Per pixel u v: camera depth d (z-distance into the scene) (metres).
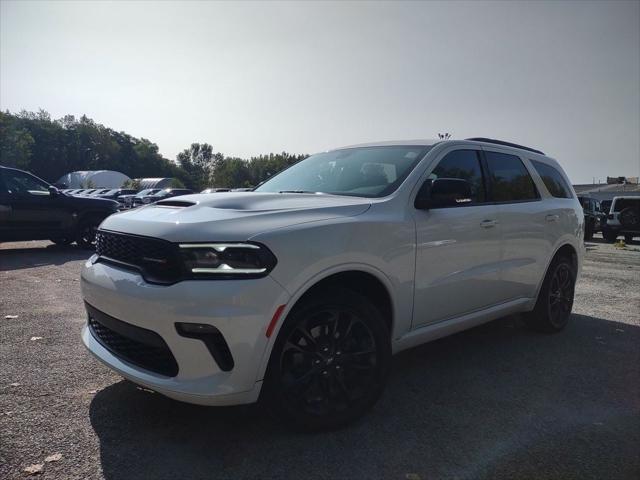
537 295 4.64
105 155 111.69
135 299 2.54
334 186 3.69
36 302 5.75
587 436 2.80
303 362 2.69
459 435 2.79
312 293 2.71
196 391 2.42
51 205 10.30
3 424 2.81
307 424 2.69
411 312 3.23
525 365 3.96
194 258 2.44
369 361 2.90
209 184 124.44
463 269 3.61
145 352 2.66
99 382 3.44
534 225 4.39
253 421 2.90
